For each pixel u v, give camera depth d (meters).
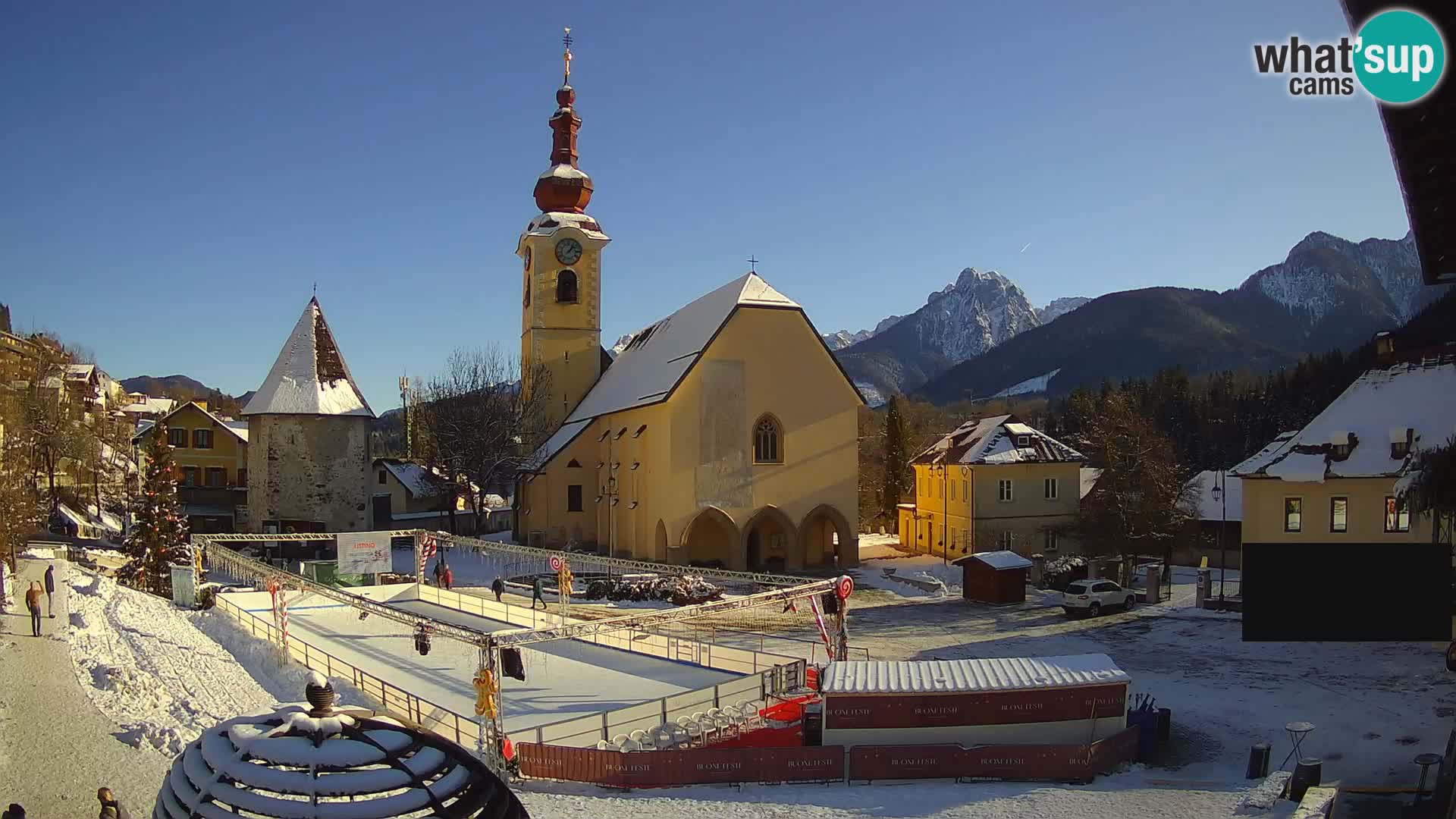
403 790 5.83
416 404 103.81
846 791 21.41
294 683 30.31
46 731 21.52
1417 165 12.21
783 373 59.56
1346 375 106.44
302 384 64.75
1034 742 24.09
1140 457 54.38
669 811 19.48
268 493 63.78
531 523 69.81
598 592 50.38
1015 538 61.38
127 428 102.00
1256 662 33.53
